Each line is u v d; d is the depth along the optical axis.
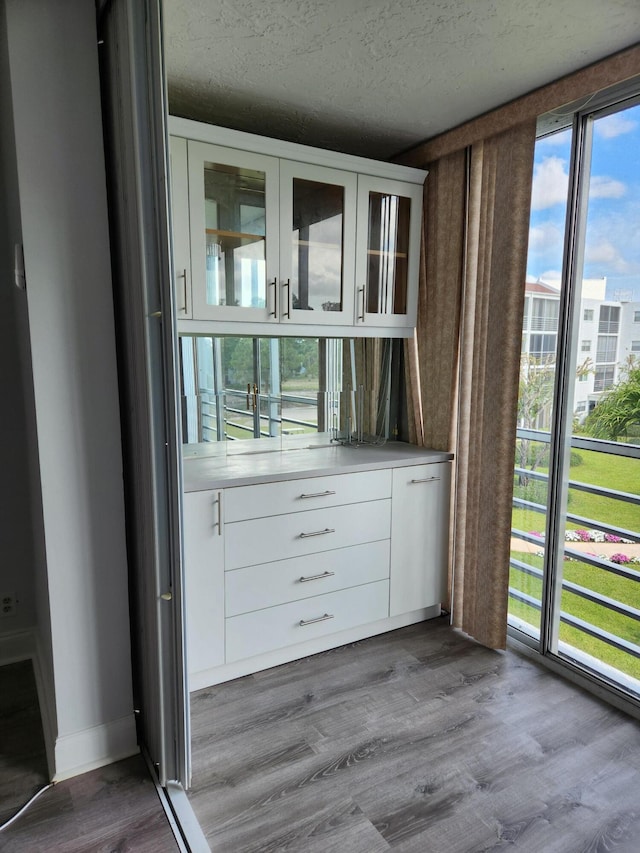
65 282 1.57
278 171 2.24
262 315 2.28
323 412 2.86
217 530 2.10
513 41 1.74
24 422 2.29
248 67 1.91
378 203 2.56
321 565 2.38
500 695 2.16
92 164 1.56
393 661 2.41
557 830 1.55
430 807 1.62
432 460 2.64
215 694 2.16
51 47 1.47
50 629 1.70
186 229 2.06
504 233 2.26
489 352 2.36
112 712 1.79
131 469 1.75
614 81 1.83
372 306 2.62
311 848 1.48
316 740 1.90
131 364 1.65
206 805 1.62
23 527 2.37
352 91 2.10
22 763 1.79
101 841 1.49
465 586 2.60
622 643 2.24
